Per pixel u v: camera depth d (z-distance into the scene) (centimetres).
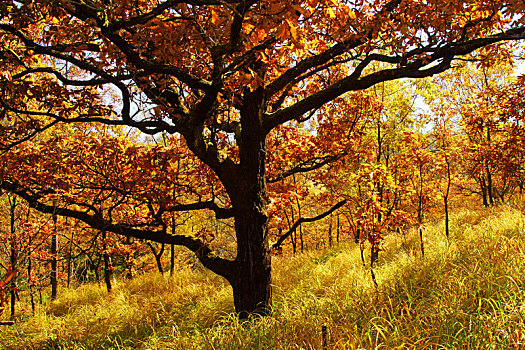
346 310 422
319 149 870
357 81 502
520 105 940
